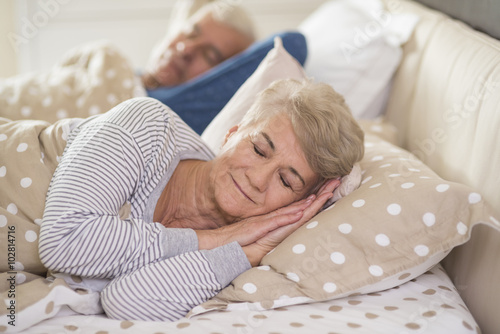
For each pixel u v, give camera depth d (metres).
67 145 1.07
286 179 1.09
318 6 2.84
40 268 1.02
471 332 0.93
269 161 1.07
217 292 1.03
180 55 2.00
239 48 2.04
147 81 2.05
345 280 0.99
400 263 0.99
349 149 1.11
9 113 1.64
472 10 1.51
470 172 1.15
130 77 1.79
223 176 1.09
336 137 1.09
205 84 1.82
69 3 2.71
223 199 1.08
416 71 1.68
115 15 2.77
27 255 0.99
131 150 1.03
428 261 1.03
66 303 0.95
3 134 1.09
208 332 0.89
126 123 1.05
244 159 1.08
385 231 1.00
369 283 0.98
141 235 1.00
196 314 0.98
